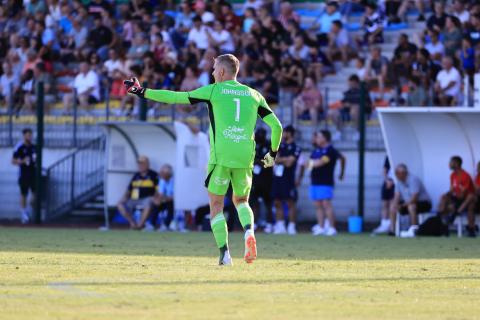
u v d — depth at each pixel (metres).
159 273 26.48
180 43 77.50
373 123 67.56
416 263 32.75
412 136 59.50
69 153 71.62
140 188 62.03
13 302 20.19
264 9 75.12
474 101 58.34
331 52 74.19
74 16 81.12
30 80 74.44
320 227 59.69
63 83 78.44
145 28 77.81
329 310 19.67
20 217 72.19
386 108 57.12
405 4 77.25
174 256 34.59
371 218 66.81
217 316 18.50
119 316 18.36
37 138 66.94
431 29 70.38
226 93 28.05
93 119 72.06
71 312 18.86
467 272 28.88
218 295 21.64
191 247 40.84
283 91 69.88
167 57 73.06
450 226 59.97
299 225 65.81
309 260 33.56
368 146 67.19
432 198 60.09
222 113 27.89
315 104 67.94
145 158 62.31
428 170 60.00
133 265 29.44
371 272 28.30
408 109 56.41
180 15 79.94
